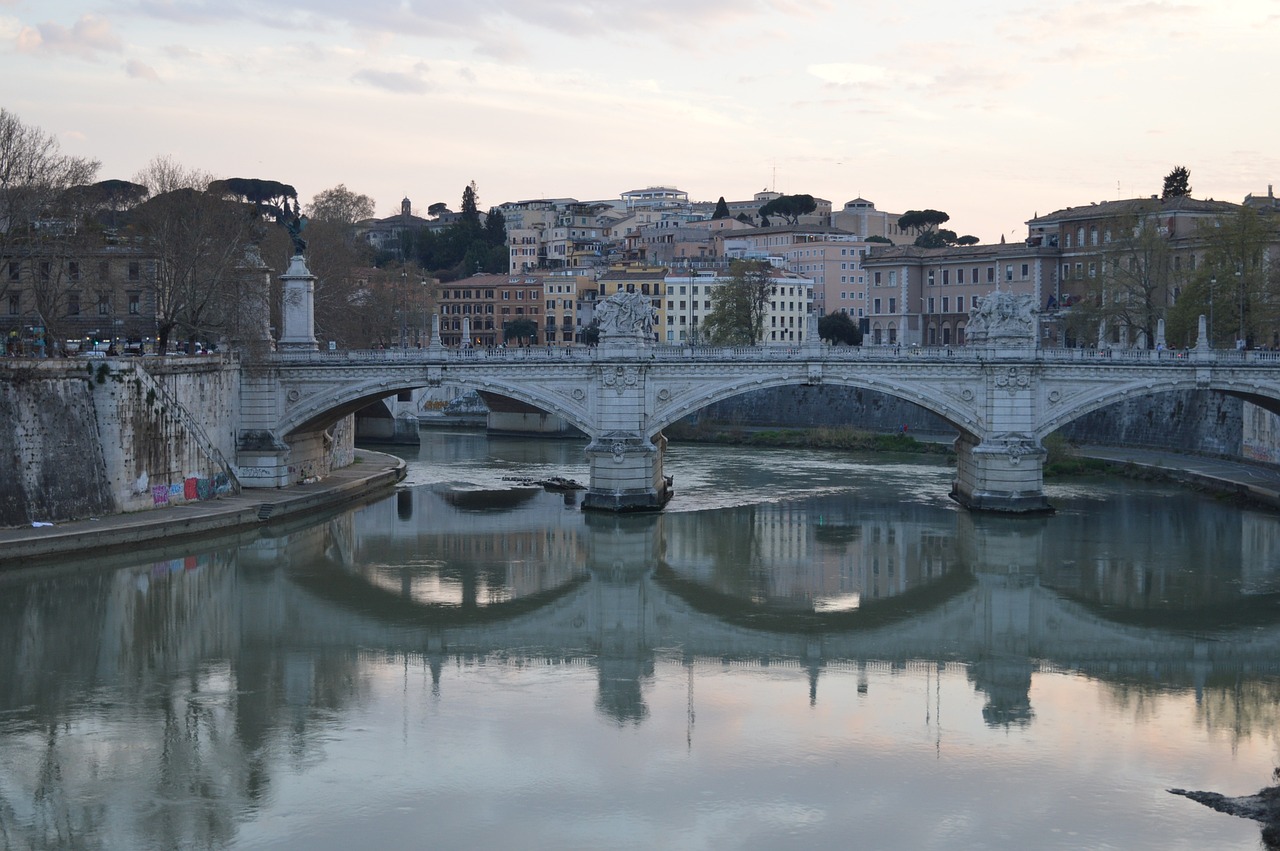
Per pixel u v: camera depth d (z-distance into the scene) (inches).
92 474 3511.3
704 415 7106.3
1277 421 4751.5
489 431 7317.9
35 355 3946.9
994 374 4111.7
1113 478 5029.5
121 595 3102.9
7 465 3297.2
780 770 2116.1
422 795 2016.5
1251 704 2431.1
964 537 3868.1
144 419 3671.3
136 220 5344.5
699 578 3410.4
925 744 2225.6
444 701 2433.6
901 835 1889.8
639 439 4229.8
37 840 1867.6
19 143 4160.9
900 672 2632.9
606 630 2940.5
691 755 2174.0
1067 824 1924.2
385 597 3189.0
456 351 4185.5
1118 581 3331.7
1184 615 3024.1
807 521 4158.5
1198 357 3976.4
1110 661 2704.2
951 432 6545.3
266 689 2486.5
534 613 3070.9
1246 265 5334.6
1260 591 3225.9
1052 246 7372.1
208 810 1961.1
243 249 4820.4
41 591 3097.9
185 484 3860.7
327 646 2778.1
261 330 4237.2
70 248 4360.2
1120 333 5821.9
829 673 2628.0
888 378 4170.8
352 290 6437.0
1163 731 2290.8
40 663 2600.9
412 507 4429.1
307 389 4232.3
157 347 4284.0
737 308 7293.3
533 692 2495.1
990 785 2057.1
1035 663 2694.4
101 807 1966.0
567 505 4490.7
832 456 6023.6
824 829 1909.4
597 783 2062.0
